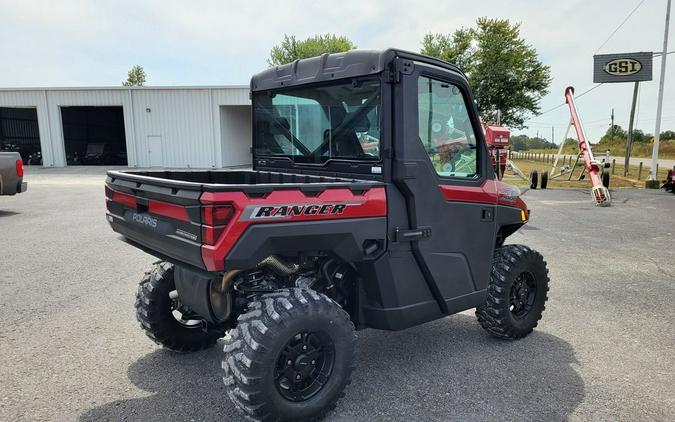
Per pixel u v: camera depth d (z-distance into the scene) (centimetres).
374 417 290
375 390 323
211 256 233
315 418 270
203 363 360
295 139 368
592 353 388
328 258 305
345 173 324
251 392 244
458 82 331
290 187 253
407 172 293
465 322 455
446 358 374
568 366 363
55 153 2686
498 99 4244
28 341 393
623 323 457
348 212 274
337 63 319
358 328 322
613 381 341
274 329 247
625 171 2431
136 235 308
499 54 4247
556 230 960
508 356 379
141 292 352
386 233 294
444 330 433
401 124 290
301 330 257
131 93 2633
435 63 313
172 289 357
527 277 414
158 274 352
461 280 344
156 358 367
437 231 320
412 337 416
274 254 274
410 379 339
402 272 307
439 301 332
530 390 326
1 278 563
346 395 316
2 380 329
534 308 419
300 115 360
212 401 306
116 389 320
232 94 2598
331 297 313
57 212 1054
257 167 413
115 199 334
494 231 369
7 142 2831
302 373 265
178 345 366
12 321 434
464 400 311
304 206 256
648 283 593
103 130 3278
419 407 302
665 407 307
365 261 296
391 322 309
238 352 247
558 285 581
